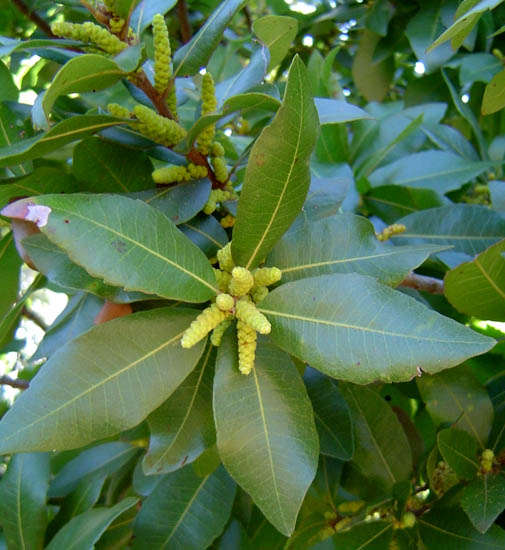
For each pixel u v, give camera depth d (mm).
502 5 409
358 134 421
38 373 186
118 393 190
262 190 191
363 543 284
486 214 327
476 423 284
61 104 287
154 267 188
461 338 175
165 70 226
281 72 540
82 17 331
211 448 261
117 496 361
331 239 217
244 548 316
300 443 194
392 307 184
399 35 460
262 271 202
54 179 244
